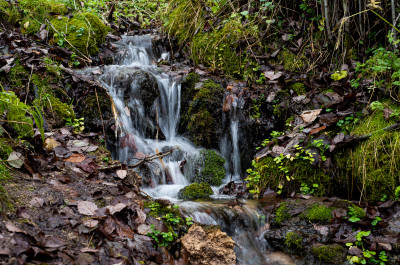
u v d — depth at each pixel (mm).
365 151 3373
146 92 4477
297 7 5109
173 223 2715
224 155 4441
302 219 3045
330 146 3451
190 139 4508
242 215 3109
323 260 2678
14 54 4137
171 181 3867
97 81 4305
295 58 4719
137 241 2383
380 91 3777
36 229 2123
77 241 2195
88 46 5117
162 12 6840
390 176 3215
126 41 5777
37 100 3693
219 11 5559
